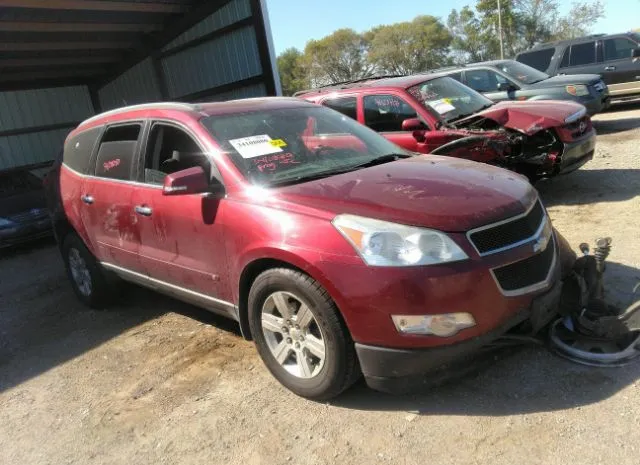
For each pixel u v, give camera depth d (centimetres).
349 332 296
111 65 1527
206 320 482
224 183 362
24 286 698
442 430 286
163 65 1391
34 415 371
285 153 388
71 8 1039
